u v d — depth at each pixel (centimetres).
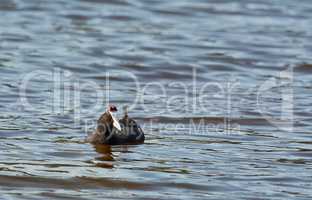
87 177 3916
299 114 5244
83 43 7212
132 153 4309
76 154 4256
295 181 3912
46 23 7869
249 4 8925
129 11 8469
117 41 7338
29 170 3988
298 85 6091
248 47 7281
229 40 7512
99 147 4388
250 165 4153
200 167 4094
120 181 3872
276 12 8619
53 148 4344
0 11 8238
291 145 4547
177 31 7788
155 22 8112
